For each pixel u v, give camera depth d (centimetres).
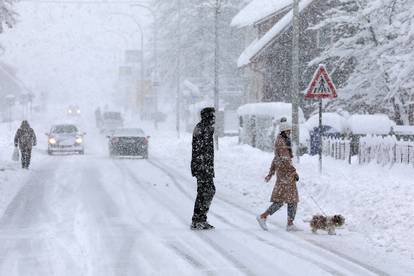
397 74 5166
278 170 2517
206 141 2519
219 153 6781
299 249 2150
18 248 2144
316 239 2341
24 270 1833
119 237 2344
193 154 2530
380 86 6562
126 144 6694
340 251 2125
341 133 5462
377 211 2728
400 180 3525
